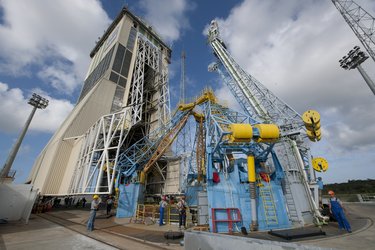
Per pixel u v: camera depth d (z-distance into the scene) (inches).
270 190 554.3
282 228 502.6
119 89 1654.8
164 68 2210.9
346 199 1558.8
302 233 405.1
